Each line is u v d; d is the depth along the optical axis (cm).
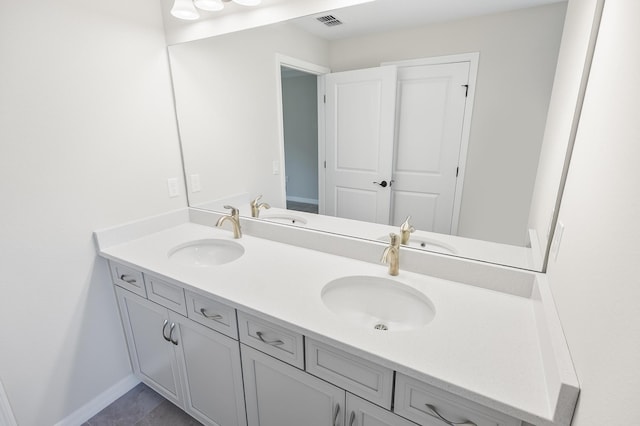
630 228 46
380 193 146
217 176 191
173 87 187
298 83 154
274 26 152
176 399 164
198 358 143
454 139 126
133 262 148
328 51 143
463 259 124
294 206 170
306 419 113
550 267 101
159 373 168
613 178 56
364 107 141
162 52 180
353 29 134
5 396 140
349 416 100
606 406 48
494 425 77
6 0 122
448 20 116
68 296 156
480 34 112
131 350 180
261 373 120
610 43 68
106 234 164
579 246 71
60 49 139
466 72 117
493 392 73
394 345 89
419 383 84
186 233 188
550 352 73
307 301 112
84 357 165
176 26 176
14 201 133
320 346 99
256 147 172
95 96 153
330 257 151
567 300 75
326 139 154
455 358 84
